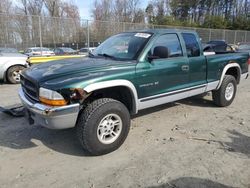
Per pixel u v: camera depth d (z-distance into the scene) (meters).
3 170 3.64
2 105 6.56
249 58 7.12
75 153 4.10
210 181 3.38
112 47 5.07
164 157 3.98
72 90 3.62
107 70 4.05
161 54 4.44
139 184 3.33
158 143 4.45
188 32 5.41
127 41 4.90
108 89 4.18
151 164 3.78
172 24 45.19
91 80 3.78
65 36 16.14
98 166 3.74
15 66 9.77
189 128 5.11
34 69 4.32
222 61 6.04
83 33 16.72
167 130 4.99
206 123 5.39
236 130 5.04
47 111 3.57
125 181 3.39
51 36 15.70
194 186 3.28
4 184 3.33
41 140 4.54
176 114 5.89
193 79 5.40
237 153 4.11
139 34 4.92
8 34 14.37
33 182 3.38
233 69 6.68
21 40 14.73
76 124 3.92
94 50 5.46
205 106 6.53
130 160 3.89
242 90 8.72
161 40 4.82
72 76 3.79
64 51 15.19
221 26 46.97
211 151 4.17
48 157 3.99
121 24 18.41
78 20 16.42
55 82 3.65
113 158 3.95
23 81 4.34
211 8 63.22
